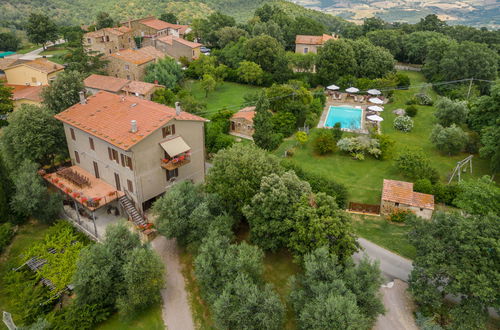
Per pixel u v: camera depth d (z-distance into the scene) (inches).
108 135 1553.9
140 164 1529.3
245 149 1519.4
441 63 3430.1
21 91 2842.0
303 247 1219.2
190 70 3777.1
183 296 1275.8
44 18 4724.4
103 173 1720.0
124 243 1262.3
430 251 1136.8
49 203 1595.7
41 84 3117.6
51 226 1635.1
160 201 1424.7
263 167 1443.2
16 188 1654.8
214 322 1134.4
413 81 3875.5
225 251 1220.5
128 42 4473.4
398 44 4675.2
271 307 1031.6
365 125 2682.1
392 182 1706.4
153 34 4808.1
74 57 3260.3
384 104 3132.4
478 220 1143.6
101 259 1202.6
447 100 2431.1
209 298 1144.8
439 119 2468.0
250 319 1036.5
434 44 3695.9
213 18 5000.0
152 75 3198.8
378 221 1621.6
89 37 4165.8
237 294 1068.5
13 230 1605.6
